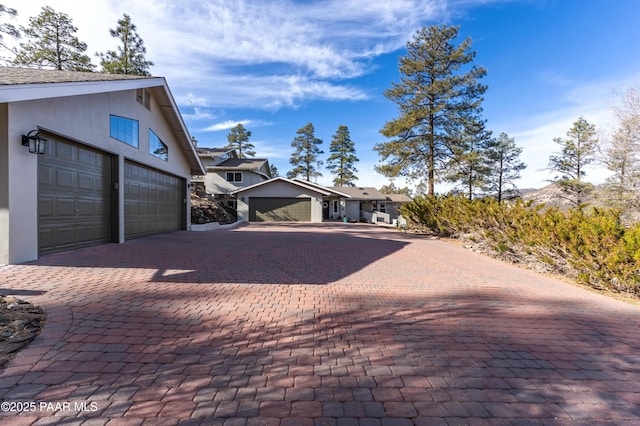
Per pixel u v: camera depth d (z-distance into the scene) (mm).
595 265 5836
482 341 3273
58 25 19844
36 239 5980
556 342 3307
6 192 5379
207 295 4473
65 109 6719
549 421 2008
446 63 19031
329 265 7121
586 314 4316
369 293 4980
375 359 2785
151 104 11109
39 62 19594
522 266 8008
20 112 5551
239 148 46906
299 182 26734
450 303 4617
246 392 2219
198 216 19281
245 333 3250
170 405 2043
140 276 5336
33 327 3170
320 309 4094
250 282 5281
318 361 2713
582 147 23344
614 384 2500
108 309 3768
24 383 2244
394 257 8680
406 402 2162
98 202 8359
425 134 19922
